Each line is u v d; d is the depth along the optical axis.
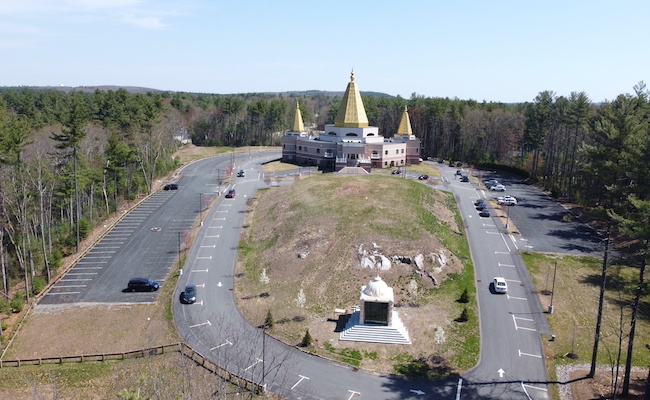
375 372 48.91
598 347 53.22
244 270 73.50
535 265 73.94
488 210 100.19
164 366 49.50
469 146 171.25
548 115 140.25
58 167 91.75
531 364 50.41
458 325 57.34
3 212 75.69
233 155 171.12
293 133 157.88
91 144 115.38
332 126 148.88
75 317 60.97
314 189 100.62
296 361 50.62
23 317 60.78
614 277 69.56
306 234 79.06
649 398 41.59
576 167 113.62
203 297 65.31
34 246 74.69
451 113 178.62
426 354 51.88
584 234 87.81
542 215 99.75
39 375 48.97
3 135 69.25
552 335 55.41
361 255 71.44
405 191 97.69
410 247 72.88
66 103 172.62
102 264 77.31
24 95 174.12
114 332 57.34
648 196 47.66
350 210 86.00
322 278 67.88
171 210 106.19
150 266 76.38
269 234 84.94
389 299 54.41
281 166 149.88
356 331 54.72
